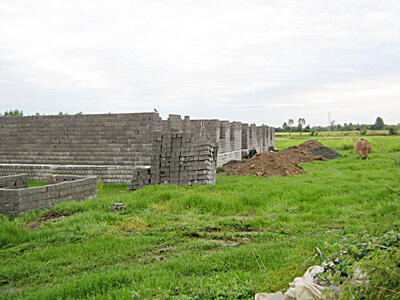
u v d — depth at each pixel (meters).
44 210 11.57
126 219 10.05
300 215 9.96
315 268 4.12
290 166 21.84
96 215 10.32
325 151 33.56
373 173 18.83
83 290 5.20
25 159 22.83
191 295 4.58
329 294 3.32
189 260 6.61
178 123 22.42
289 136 94.19
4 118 23.39
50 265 6.79
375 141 44.47
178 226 9.35
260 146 39.59
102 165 21.12
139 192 13.36
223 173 21.95
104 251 7.52
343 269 3.73
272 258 6.24
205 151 16.22
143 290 4.92
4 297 5.41
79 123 21.75
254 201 11.70
